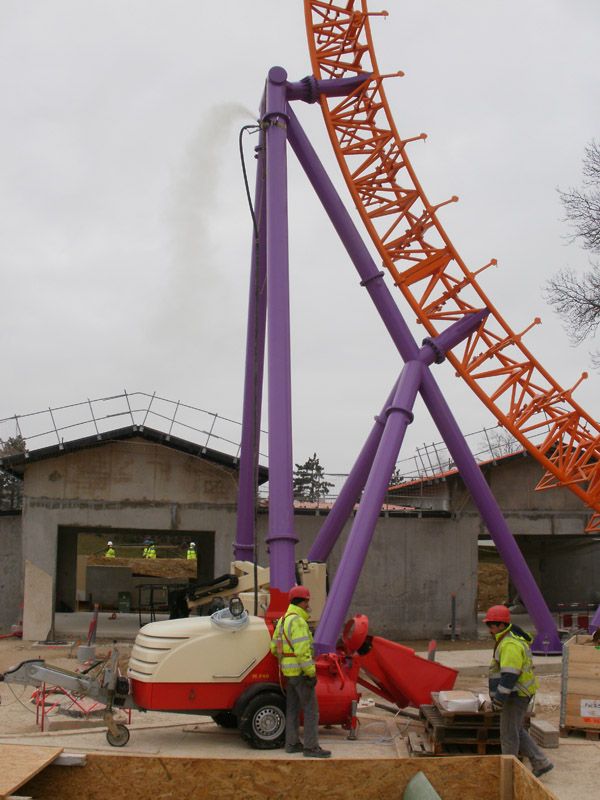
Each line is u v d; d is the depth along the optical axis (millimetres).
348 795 7438
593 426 25344
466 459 22844
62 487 28500
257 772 7422
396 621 29656
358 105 23250
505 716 10344
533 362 24391
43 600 27750
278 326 18734
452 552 30375
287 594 14195
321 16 23469
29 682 12102
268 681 12156
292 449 18172
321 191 22250
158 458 29000
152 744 12117
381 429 22969
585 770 10938
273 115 20641
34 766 6723
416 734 12562
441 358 22750
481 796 7430
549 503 32281
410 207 23438
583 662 12852
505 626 10469
